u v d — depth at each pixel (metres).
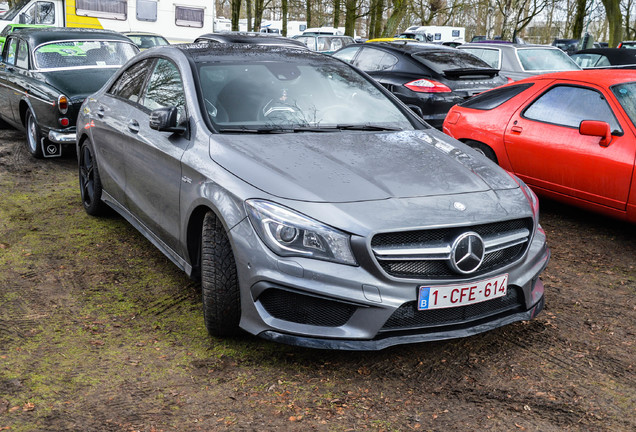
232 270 3.20
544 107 5.95
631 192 5.00
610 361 3.32
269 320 3.01
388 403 2.87
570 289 4.34
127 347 3.32
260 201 3.03
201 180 3.40
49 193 6.42
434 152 3.68
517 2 32.06
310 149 3.50
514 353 3.38
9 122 8.88
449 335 3.04
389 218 2.92
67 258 4.62
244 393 2.92
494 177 3.48
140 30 19.78
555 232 5.66
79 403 2.80
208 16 21.02
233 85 4.03
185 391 2.92
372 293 2.88
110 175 4.95
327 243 2.89
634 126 5.09
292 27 42.25
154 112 3.76
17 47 8.62
